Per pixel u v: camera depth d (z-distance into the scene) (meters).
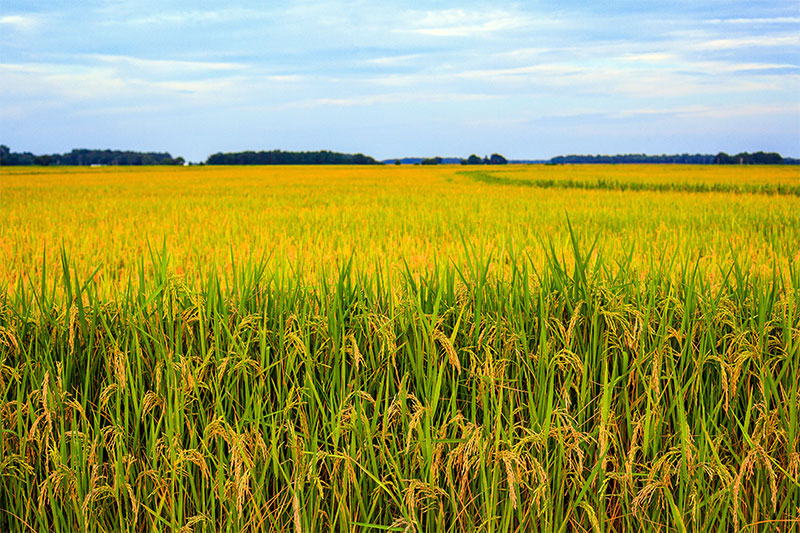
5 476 2.55
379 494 2.46
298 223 9.45
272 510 2.57
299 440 2.41
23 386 2.50
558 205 12.91
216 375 2.50
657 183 26.42
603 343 2.62
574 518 2.51
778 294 2.82
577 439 2.38
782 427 2.49
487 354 2.40
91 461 2.38
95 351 2.63
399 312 2.64
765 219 9.83
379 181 31.53
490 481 2.45
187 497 2.54
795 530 2.54
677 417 2.54
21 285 2.88
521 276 2.82
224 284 3.30
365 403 2.51
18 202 16.25
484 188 22.77
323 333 2.58
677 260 3.93
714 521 2.56
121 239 7.75
